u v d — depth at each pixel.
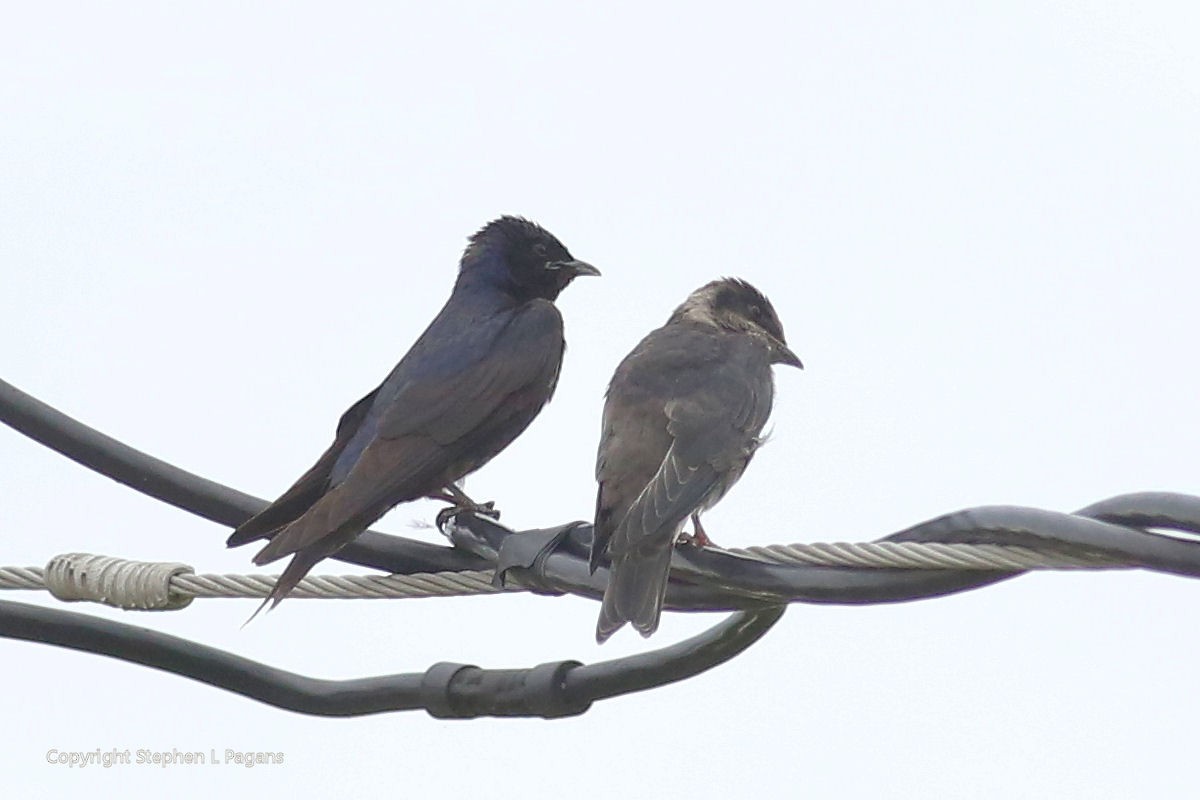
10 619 13.50
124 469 13.24
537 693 12.41
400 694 12.88
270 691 13.27
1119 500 10.02
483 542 12.43
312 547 12.31
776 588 10.80
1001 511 10.14
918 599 10.48
